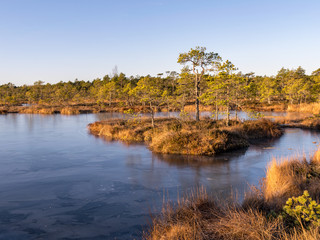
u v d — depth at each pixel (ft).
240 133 58.29
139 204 23.95
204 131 50.88
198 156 43.21
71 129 84.33
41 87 271.28
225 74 74.08
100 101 204.85
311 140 57.88
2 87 313.53
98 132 76.69
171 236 14.38
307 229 13.05
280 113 128.06
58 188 29.14
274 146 51.21
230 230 14.58
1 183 31.12
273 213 15.74
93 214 22.16
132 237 17.97
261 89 189.47
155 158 42.68
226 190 26.63
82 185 30.01
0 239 18.22
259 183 28.43
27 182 31.42
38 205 24.43
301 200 13.57
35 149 52.16
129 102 201.05
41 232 19.21
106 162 41.01
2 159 43.78
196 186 28.40
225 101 68.90
